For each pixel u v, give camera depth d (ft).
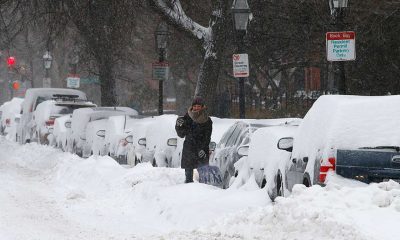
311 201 78.18
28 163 221.87
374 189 77.20
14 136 359.46
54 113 272.72
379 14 195.31
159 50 229.66
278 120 142.51
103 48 265.95
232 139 138.21
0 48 300.81
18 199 122.11
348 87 223.51
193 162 126.93
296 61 263.90
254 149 120.57
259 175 115.55
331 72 200.03
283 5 240.12
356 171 86.58
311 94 254.06
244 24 175.52
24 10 271.90
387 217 71.05
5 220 95.45
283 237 73.26
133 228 94.17
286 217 77.10
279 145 103.04
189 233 83.15
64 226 93.81
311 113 97.45
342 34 136.77
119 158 194.80
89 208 114.73
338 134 88.22
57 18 261.85
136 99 456.04
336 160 87.15
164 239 80.12
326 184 82.94
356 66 222.28
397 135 87.61
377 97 90.99
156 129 169.78
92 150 217.56
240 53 175.22
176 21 222.48
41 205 115.96
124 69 451.12
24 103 305.12
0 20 291.17
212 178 127.85
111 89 303.68
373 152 86.28
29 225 92.17
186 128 126.72
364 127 88.38
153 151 168.66
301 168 96.78
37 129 276.82
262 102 277.85
